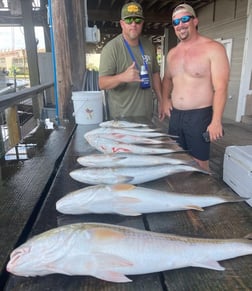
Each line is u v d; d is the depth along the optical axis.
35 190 1.14
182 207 0.90
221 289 0.62
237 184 2.28
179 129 2.46
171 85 2.68
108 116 2.60
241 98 6.40
